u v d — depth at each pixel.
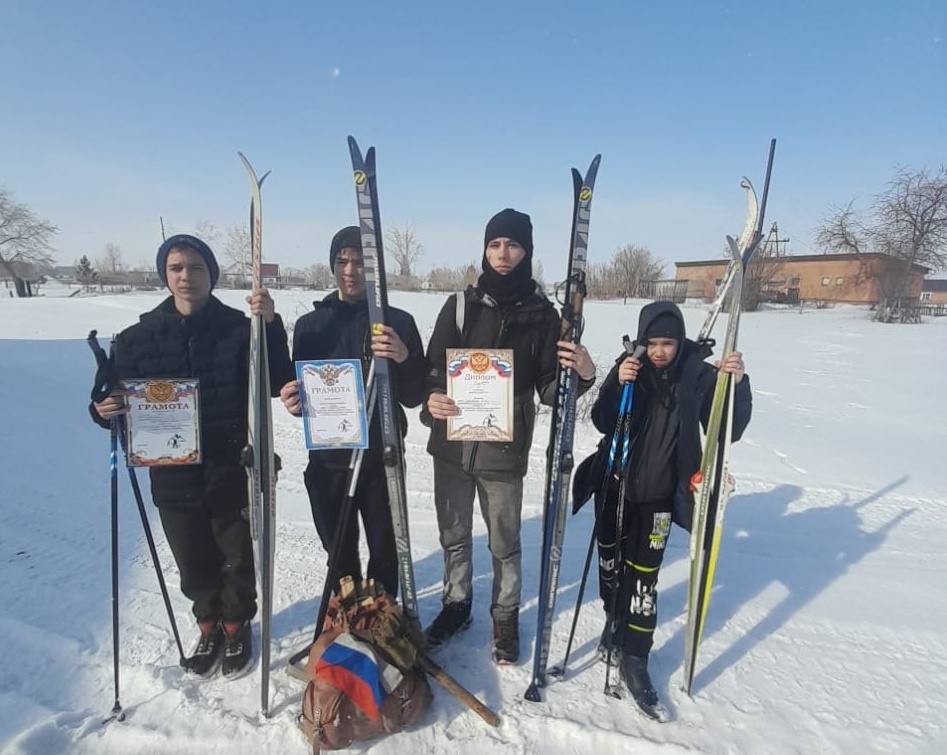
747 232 2.22
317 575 3.22
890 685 2.49
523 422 2.44
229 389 2.34
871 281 31.89
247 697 2.33
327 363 2.23
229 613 2.46
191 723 2.18
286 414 6.65
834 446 5.98
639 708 2.29
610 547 2.49
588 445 5.64
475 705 2.22
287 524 3.85
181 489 2.31
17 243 41.97
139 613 2.83
